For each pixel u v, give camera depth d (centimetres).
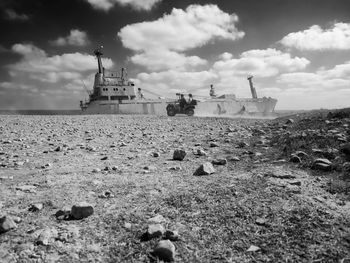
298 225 489
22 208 615
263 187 673
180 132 2120
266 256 413
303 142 1135
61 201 654
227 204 588
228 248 438
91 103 6669
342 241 438
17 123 2720
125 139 1788
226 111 6731
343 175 747
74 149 1423
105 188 743
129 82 7050
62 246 454
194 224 516
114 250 443
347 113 1795
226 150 1269
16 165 1054
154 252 422
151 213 572
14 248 447
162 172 901
